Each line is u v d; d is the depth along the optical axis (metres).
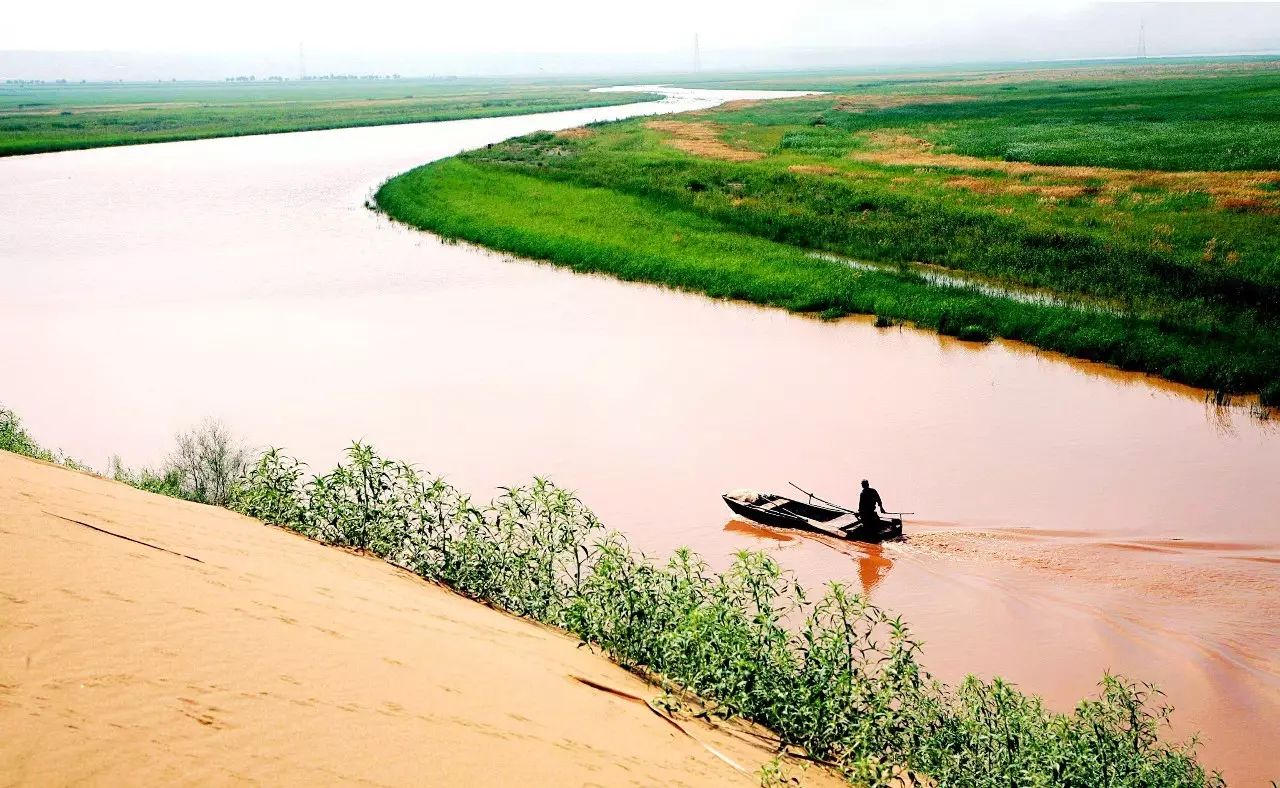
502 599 9.87
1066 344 27.03
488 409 21.34
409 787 4.75
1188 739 10.23
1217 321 28.00
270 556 8.23
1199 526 15.85
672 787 5.70
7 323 29.12
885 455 19.09
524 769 5.26
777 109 122.38
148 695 4.94
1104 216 42.47
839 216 45.66
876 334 29.30
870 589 13.52
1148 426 21.08
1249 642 12.17
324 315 30.56
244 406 21.25
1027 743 7.86
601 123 104.38
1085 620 12.62
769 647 8.33
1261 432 20.69
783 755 7.13
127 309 31.08
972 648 11.96
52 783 4.08
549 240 41.66
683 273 35.84
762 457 18.80
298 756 4.75
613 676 7.82
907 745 7.86
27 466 9.08
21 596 5.62
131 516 8.09
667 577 9.32
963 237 40.00
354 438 19.20
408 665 6.26
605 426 20.39
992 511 16.41
